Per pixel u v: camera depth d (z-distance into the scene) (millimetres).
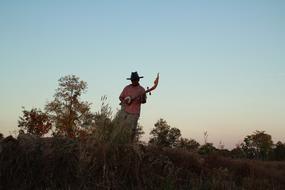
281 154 41875
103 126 8758
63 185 7762
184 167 10055
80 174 7930
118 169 8195
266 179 11836
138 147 8844
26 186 7590
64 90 36219
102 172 8062
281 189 10898
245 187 10281
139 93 10141
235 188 9312
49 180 7789
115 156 8273
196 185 8656
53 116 33906
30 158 7953
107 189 7711
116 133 8617
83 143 8680
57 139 8703
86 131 9016
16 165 7812
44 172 7887
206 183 8953
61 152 8172
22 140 8430
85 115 9258
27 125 31031
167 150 10711
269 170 13789
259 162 15672
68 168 8016
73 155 8211
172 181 8383
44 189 7578
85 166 8031
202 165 10836
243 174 12359
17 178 7711
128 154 8391
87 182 7832
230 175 10898
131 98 10055
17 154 7930
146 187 8055
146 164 8797
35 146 8266
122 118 9188
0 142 8117
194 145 12672
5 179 7625
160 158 9461
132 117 9992
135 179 8219
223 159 12961
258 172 12750
